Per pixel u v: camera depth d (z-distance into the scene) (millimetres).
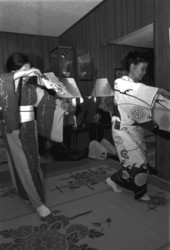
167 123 1731
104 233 1455
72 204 1864
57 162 3098
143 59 1738
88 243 1363
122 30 2600
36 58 3844
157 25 2154
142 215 1654
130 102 1718
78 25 3426
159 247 1302
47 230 1517
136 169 1786
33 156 1677
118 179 1971
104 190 2115
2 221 1654
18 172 1719
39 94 1725
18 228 1554
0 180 2559
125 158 1820
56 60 3641
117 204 1837
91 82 3324
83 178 2436
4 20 3125
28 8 2820
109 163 2912
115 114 1868
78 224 1569
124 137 1786
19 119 1630
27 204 1924
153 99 1647
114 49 2787
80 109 3510
